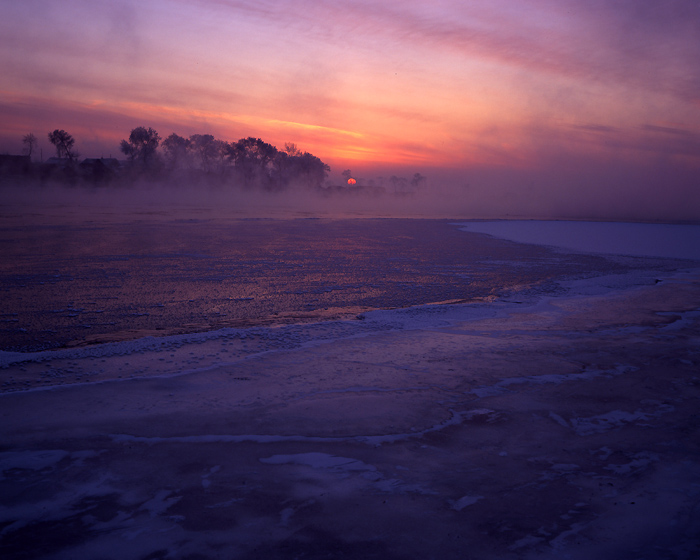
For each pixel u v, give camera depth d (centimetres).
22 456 293
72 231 2375
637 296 934
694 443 319
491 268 1407
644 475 277
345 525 227
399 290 1029
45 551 205
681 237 2955
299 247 1961
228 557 202
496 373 466
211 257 1554
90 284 1030
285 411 369
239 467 284
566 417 364
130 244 1880
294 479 270
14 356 497
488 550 209
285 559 202
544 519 233
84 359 495
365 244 2167
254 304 864
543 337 613
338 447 311
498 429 342
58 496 250
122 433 328
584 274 1281
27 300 860
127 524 226
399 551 208
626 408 382
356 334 615
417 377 452
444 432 337
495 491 260
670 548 210
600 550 209
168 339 566
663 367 488
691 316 750
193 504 244
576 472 281
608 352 542
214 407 375
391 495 254
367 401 392
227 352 524
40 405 372
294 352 529
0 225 2620
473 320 716
